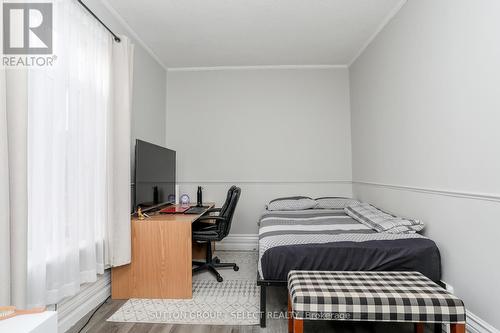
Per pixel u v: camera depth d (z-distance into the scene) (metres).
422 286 1.59
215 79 4.07
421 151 2.24
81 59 2.01
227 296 2.42
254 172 4.03
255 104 4.06
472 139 1.69
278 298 2.36
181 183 4.05
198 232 2.86
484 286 1.61
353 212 2.89
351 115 3.95
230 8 2.61
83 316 2.09
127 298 2.39
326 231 2.29
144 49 3.34
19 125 1.38
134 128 3.06
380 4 2.55
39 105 1.61
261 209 4.01
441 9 1.97
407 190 2.45
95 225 2.17
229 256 3.65
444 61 1.95
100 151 2.24
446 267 1.93
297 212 3.34
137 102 3.14
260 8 2.61
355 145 3.81
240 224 4.01
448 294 1.48
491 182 1.56
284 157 4.03
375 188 3.16
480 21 1.62
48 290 1.66
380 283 1.63
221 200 4.04
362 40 3.26
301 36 3.16
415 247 1.91
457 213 1.83
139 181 2.64
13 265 1.36
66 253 1.80
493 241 1.55
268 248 1.99
